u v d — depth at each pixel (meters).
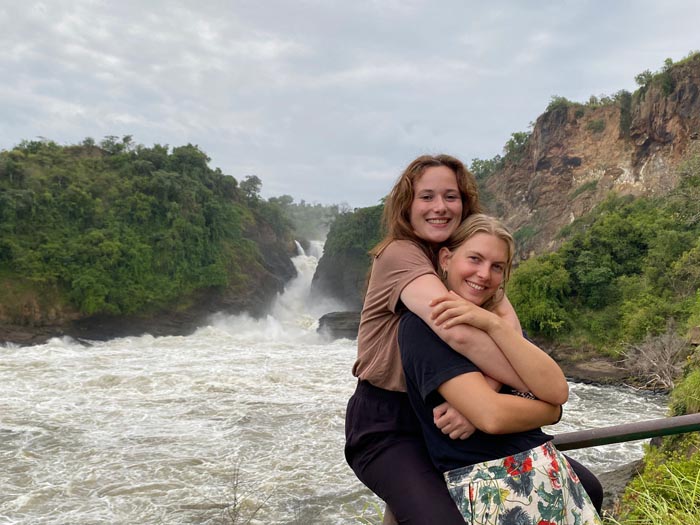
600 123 63.81
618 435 2.33
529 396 1.95
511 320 2.22
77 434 17.91
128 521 11.99
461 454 1.91
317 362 33.81
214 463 15.41
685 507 3.23
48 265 47.81
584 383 29.92
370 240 64.19
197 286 54.66
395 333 2.12
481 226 2.15
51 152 58.03
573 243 40.91
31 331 45.16
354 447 2.16
